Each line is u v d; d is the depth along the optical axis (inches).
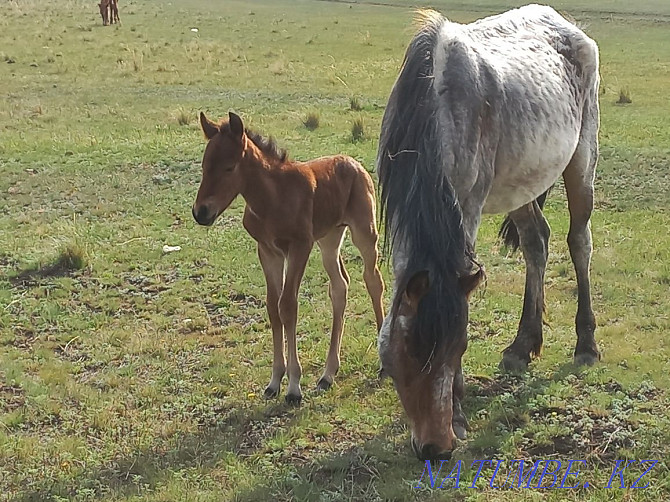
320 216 216.7
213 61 841.5
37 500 172.9
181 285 301.3
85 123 567.2
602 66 853.2
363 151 477.1
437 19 191.3
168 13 1385.3
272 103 647.1
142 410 213.6
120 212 382.3
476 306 280.2
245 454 190.9
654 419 199.8
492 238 354.6
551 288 297.0
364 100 658.2
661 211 384.2
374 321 270.1
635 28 1218.0
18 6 1385.3
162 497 171.3
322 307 282.4
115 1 1174.3
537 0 1696.6
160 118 585.3
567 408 207.3
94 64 821.9
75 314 277.6
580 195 240.5
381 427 201.8
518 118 200.7
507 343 251.9
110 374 232.4
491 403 210.8
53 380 229.5
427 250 163.5
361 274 311.6
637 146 506.0
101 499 171.9
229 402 217.8
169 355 247.6
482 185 193.2
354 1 1726.1
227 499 170.4
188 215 378.9
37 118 578.2
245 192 208.5
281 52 928.9
